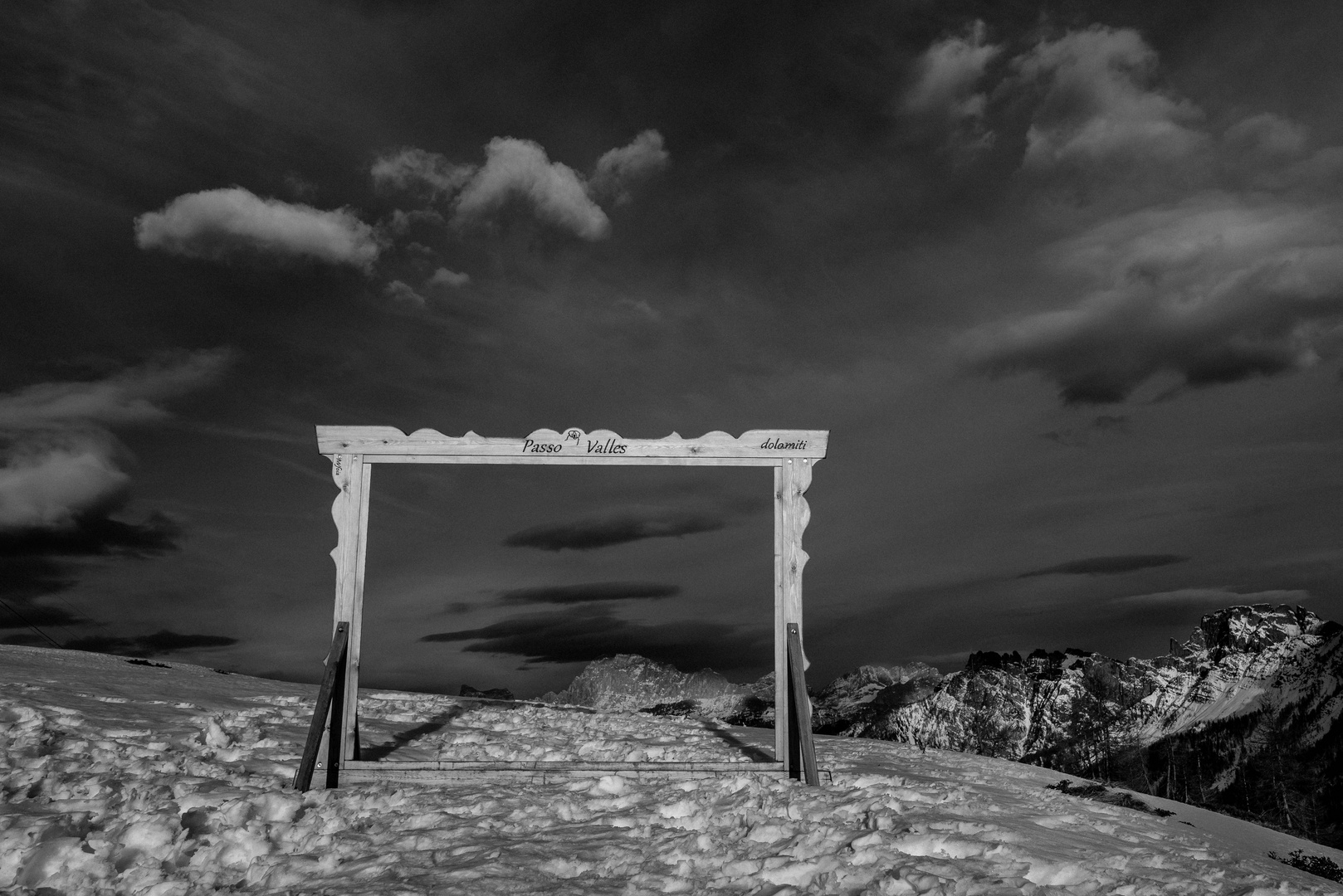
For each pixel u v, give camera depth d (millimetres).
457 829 8391
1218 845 12930
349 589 11492
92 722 12703
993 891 6559
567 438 12000
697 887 6855
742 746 15445
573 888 6730
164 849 7617
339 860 7523
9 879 6988
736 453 12086
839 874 6859
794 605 11883
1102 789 21594
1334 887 10750
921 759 20062
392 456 11836
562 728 17344
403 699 20109
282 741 13109
